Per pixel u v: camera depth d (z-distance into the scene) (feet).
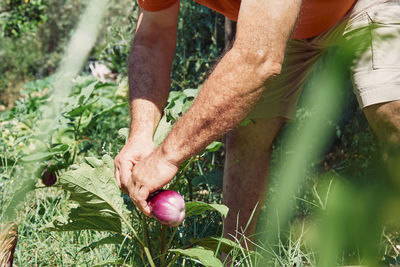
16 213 7.69
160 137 5.76
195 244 5.92
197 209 5.42
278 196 1.19
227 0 6.23
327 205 1.10
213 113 4.28
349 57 1.27
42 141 10.50
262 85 4.18
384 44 5.62
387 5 5.80
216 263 4.73
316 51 6.99
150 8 6.16
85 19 2.18
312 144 1.15
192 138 4.45
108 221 5.65
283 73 6.88
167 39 6.40
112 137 13.37
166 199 4.81
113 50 16.65
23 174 9.14
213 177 8.54
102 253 6.69
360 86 5.70
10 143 13.08
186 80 12.93
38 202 8.18
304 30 6.45
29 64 33.81
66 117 10.74
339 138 6.57
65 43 27.45
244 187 7.20
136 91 5.95
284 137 7.19
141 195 4.77
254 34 4.08
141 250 5.88
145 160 4.83
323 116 1.16
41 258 6.98
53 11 26.30
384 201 1.17
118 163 5.27
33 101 17.51
